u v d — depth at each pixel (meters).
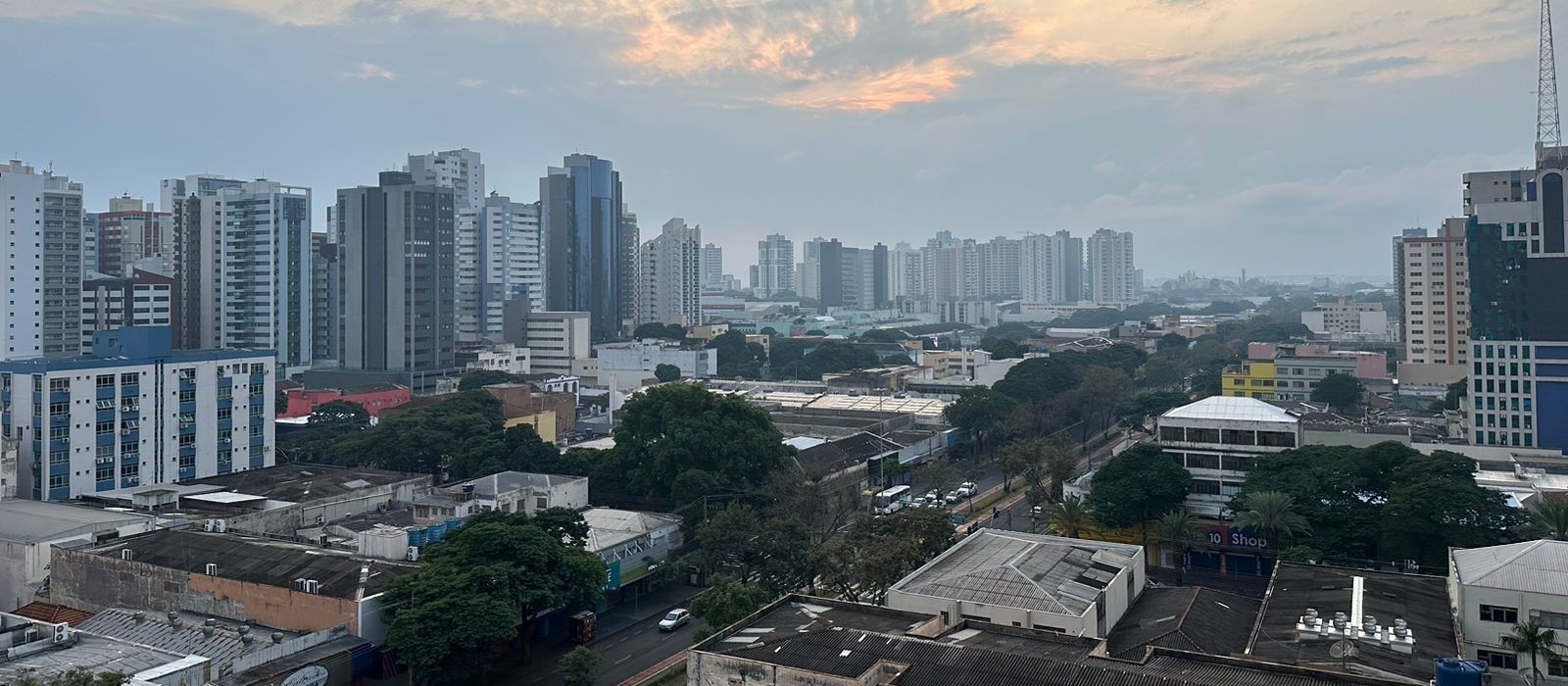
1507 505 103.81
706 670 64.88
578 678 76.44
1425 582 85.12
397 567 90.62
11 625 73.31
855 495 145.62
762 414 137.62
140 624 83.69
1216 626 79.62
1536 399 152.25
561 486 122.44
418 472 149.38
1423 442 157.25
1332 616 76.69
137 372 133.62
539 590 85.19
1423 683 59.50
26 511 108.44
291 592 85.44
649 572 108.75
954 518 138.25
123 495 117.12
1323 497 108.44
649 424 132.88
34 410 125.00
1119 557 92.06
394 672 83.88
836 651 63.59
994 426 186.88
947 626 75.12
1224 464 124.06
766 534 98.12
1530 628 65.69
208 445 142.12
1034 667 59.12
